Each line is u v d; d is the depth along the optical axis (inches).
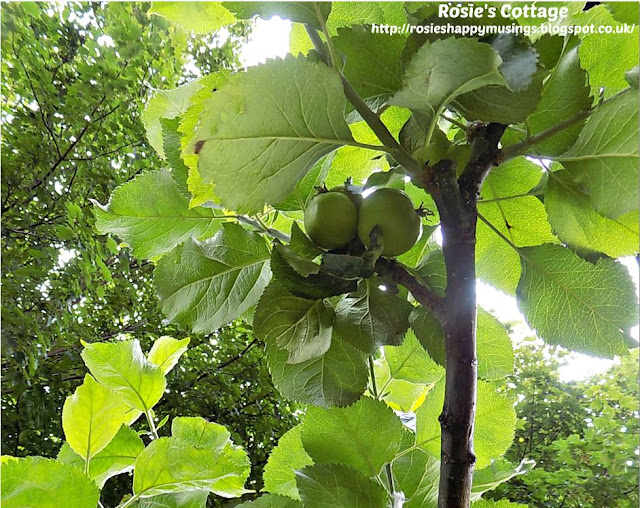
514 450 126.4
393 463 25.6
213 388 149.9
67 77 134.6
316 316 21.4
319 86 17.1
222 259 24.0
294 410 160.6
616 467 113.2
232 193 17.8
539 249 24.5
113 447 27.3
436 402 25.1
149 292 158.9
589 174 20.5
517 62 16.8
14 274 110.4
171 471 23.0
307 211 20.5
